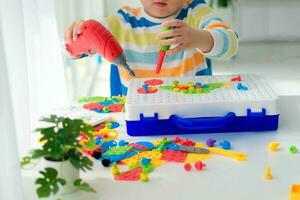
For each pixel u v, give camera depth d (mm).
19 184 546
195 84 876
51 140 573
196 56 1152
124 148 732
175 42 912
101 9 2447
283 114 873
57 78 972
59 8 1415
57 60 967
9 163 531
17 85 669
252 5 2760
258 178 622
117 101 998
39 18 863
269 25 2826
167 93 834
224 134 793
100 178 640
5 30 647
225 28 1059
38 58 834
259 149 720
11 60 660
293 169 646
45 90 916
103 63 2207
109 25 1166
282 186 598
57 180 545
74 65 1697
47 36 917
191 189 599
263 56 2609
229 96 800
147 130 793
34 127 785
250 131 797
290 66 2420
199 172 646
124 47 1159
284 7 2766
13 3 648
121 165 682
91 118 880
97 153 705
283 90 2062
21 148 673
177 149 723
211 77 929
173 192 592
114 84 1154
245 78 912
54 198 581
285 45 2795
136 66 1153
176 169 658
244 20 2816
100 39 894
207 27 1075
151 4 1143
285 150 713
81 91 1754
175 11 1160
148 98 810
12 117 530
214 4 2748
